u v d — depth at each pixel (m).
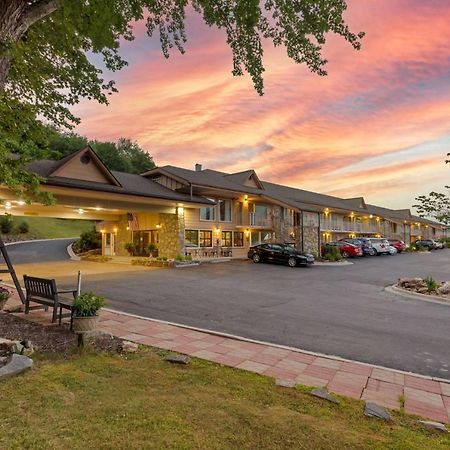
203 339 6.33
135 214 25.00
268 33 8.10
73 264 21.31
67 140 35.75
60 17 6.69
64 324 6.63
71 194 16.73
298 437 2.87
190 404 3.43
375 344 6.45
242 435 2.85
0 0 5.09
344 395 4.17
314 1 6.96
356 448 2.77
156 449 2.57
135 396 3.56
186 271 17.33
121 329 6.79
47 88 7.89
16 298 9.48
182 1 7.92
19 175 6.30
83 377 4.05
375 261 26.48
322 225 35.66
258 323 7.74
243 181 28.45
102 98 8.93
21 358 4.29
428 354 5.95
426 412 3.88
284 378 4.61
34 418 2.98
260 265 21.55
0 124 6.20
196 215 24.64
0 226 39.47
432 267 21.91
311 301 10.52
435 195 15.19
